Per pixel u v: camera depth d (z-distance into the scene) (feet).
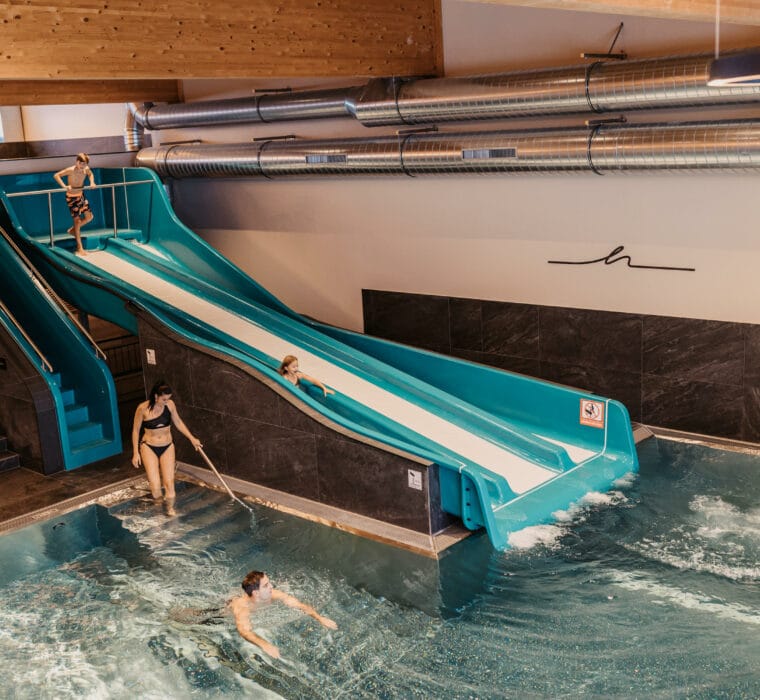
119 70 27.66
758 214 31.53
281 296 47.83
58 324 37.19
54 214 48.39
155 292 41.29
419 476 26.68
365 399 34.06
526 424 34.27
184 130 49.42
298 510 29.89
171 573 26.25
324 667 20.98
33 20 25.72
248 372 31.12
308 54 32.60
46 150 60.18
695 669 19.89
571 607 22.77
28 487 33.45
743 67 16.85
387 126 40.24
